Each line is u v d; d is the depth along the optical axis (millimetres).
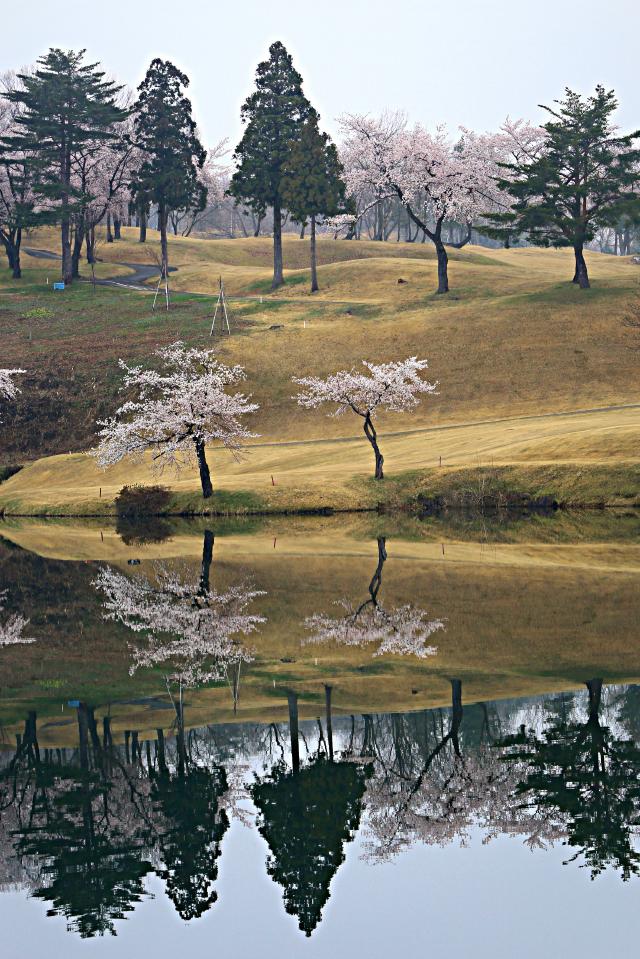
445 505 59562
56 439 88812
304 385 91188
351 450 74062
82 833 15430
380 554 44906
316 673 24578
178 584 38938
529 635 27547
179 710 21891
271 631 29891
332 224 116438
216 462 76062
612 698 21406
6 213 134625
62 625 31797
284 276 130375
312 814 15914
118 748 19469
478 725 19922
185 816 16062
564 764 17781
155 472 75438
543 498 58156
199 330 104938
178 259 153875
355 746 18969
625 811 15695
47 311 119125
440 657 25531
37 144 126625
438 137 107125
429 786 17016
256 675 24656
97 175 134875
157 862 14445
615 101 95938
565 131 95500
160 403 65438
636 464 58656
